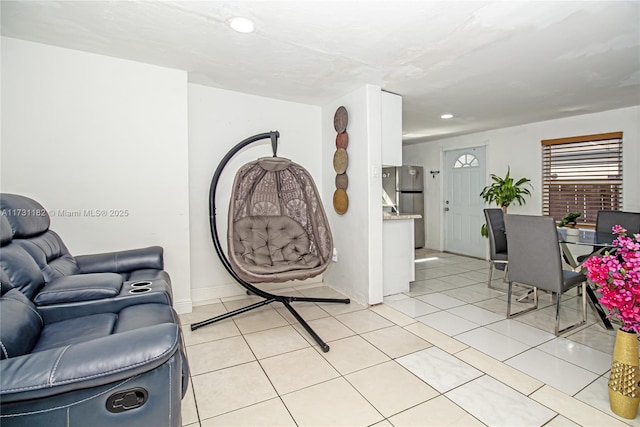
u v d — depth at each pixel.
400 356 2.16
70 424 0.93
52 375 0.88
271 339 2.43
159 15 1.90
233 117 3.34
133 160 2.64
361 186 3.21
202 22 1.97
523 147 4.91
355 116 3.26
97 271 2.20
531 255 2.58
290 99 3.59
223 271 3.39
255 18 1.91
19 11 1.86
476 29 2.05
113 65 2.53
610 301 1.52
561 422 1.52
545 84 3.09
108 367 0.93
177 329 1.09
